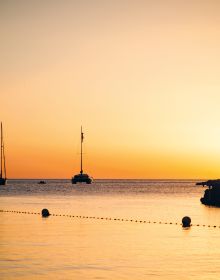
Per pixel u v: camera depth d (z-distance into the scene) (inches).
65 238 1982.0
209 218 2957.7
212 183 4559.5
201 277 1327.5
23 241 1892.2
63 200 4815.5
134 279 1304.1
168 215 3142.2
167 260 1533.0
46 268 1418.6
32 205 4020.7
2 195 5880.9
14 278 1307.8
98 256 1589.6
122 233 2167.8
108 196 5757.9
